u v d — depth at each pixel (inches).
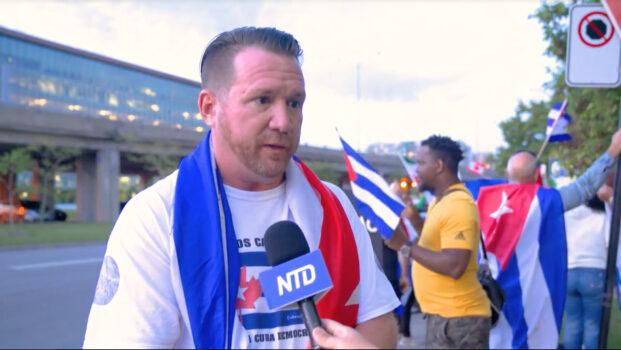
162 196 54.5
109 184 1076.5
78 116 1002.1
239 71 53.8
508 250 152.5
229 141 55.0
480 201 157.6
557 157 333.7
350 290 58.3
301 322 54.7
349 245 59.6
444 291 123.4
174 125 1114.7
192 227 53.1
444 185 130.2
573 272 185.9
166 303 51.5
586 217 183.9
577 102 297.9
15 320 231.8
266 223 57.5
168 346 51.4
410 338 235.1
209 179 55.1
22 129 915.4
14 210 978.1
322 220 59.4
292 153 55.9
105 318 50.5
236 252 54.3
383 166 1529.3
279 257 52.3
